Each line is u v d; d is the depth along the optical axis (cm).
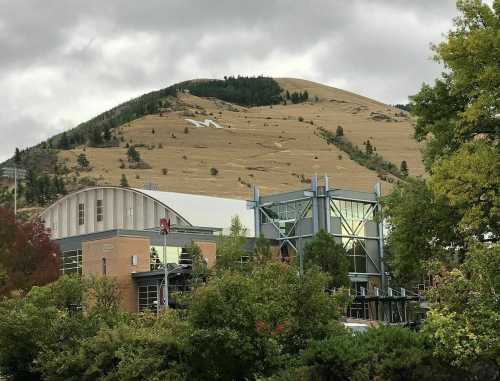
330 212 8031
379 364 1741
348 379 1816
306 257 6988
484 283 1559
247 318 2169
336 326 2327
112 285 3809
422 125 3291
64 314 3022
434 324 1563
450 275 1664
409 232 3142
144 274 7056
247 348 2114
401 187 3381
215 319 2170
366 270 8181
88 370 2577
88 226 11144
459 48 2764
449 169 2592
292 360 2095
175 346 2425
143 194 10300
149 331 2617
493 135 3006
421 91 3256
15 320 3005
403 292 7544
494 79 2653
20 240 4722
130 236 7256
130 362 2420
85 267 7444
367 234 8294
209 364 2222
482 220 2492
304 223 8188
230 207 10225
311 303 2319
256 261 3256
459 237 3014
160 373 2322
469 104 3097
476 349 1480
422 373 1675
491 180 2484
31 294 3303
